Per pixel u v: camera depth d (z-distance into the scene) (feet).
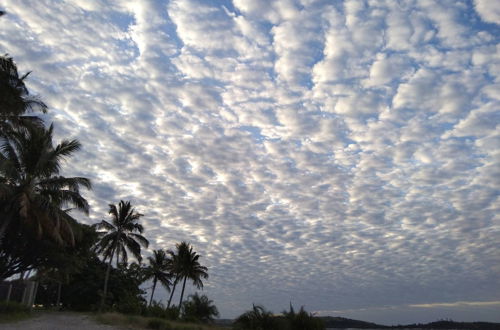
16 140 71.10
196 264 155.74
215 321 105.81
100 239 133.18
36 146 72.79
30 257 97.71
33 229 77.05
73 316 91.76
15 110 61.41
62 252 102.32
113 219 139.03
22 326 53.67
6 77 57.00
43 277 123.03
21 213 65.57
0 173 68.64
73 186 79.30
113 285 155.63
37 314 84.02
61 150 75.66
